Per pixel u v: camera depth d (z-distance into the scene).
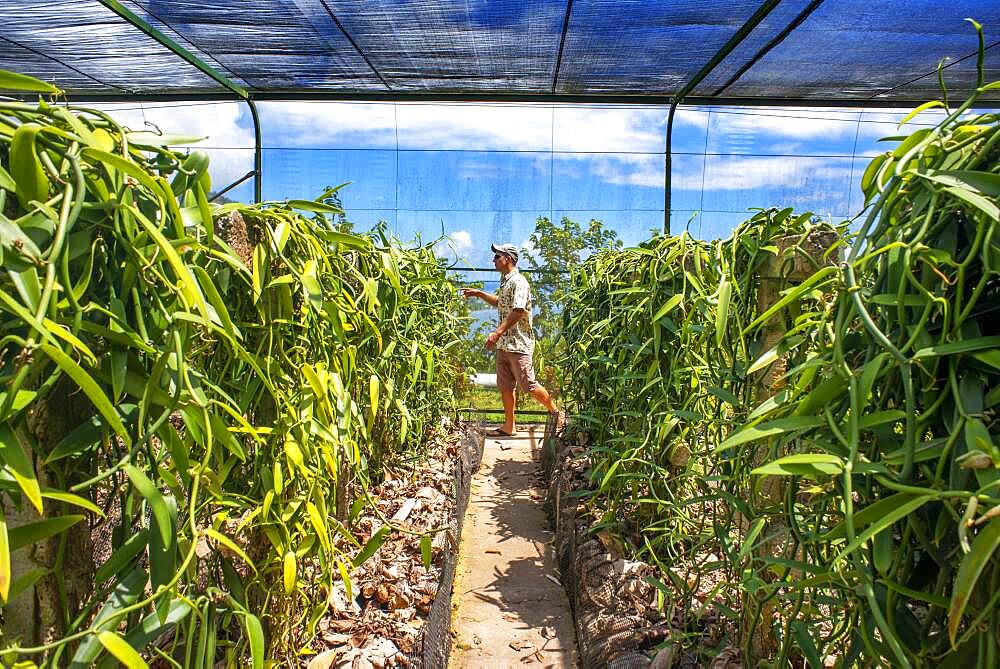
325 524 1.35
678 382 1.91
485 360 5.80
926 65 4.54
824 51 4.27
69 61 4.75
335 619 1.84
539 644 2.28
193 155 0.96
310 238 1.36
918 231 0.80
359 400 1.90
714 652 1.41
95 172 0.77
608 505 2.53
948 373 0.75
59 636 0.84
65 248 0.68
